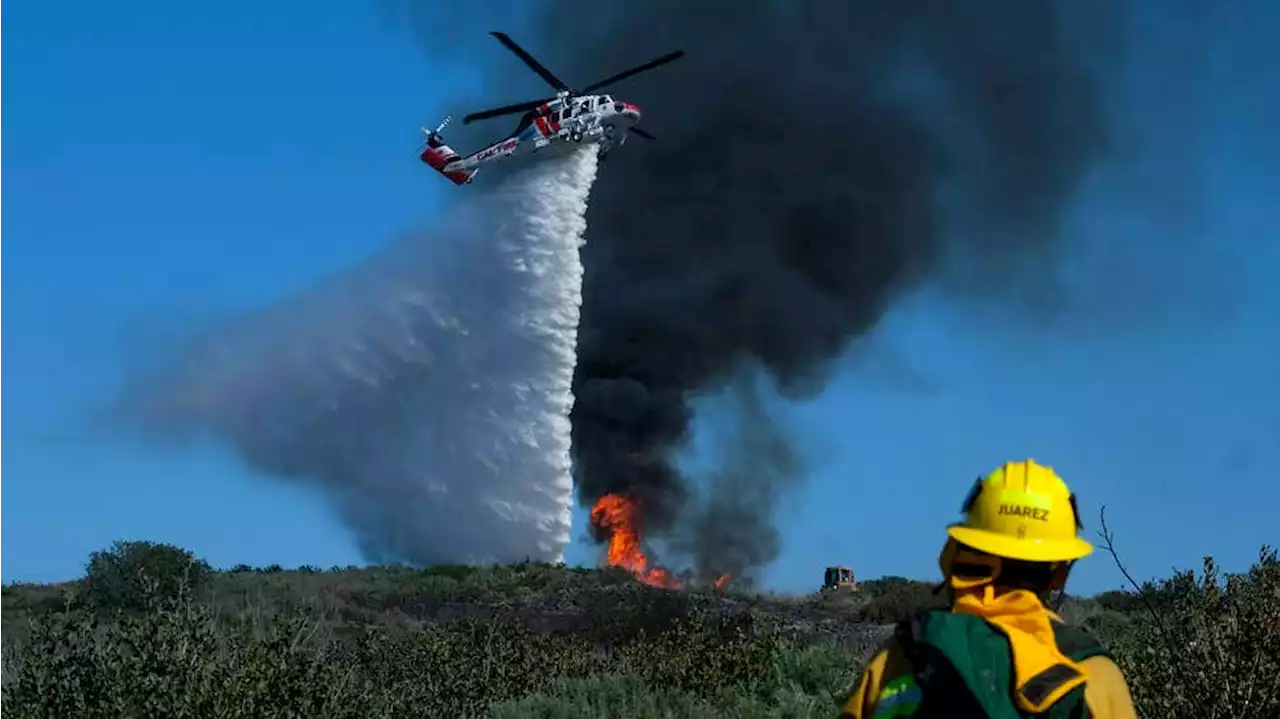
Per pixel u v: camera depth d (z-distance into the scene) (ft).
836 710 38.06
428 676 48.98
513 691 49.06
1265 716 22.76
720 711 41.65
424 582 116.06
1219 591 24.49
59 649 34.40
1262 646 23.30
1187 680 23.39
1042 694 10.39
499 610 104.99
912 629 11.05
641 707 42.01
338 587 110.32
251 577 112.16
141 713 31.55
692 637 50.70
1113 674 10.99
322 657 36.27
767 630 54.44
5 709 32.01
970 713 10.43
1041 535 11.43
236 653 34.40
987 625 10.93
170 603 35.60
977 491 11.93
